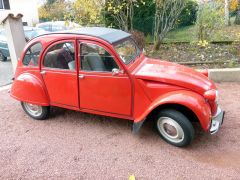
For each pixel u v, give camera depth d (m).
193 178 3.54
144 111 4.17
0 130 4.94
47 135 4.69
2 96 6.56
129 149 4.19
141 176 3.63
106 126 4.86
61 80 4.59
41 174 3.77
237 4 12.17
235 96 5.77
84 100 4.54
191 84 3.98
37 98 4.86
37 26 12.27
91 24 9.21
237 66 7.09
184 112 4.18
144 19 10.52
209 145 4.18
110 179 3.61
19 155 4.19
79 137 4.57
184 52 8.58
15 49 7.43
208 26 8.91
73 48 4.38
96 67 4.28
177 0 8.65
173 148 4.16
